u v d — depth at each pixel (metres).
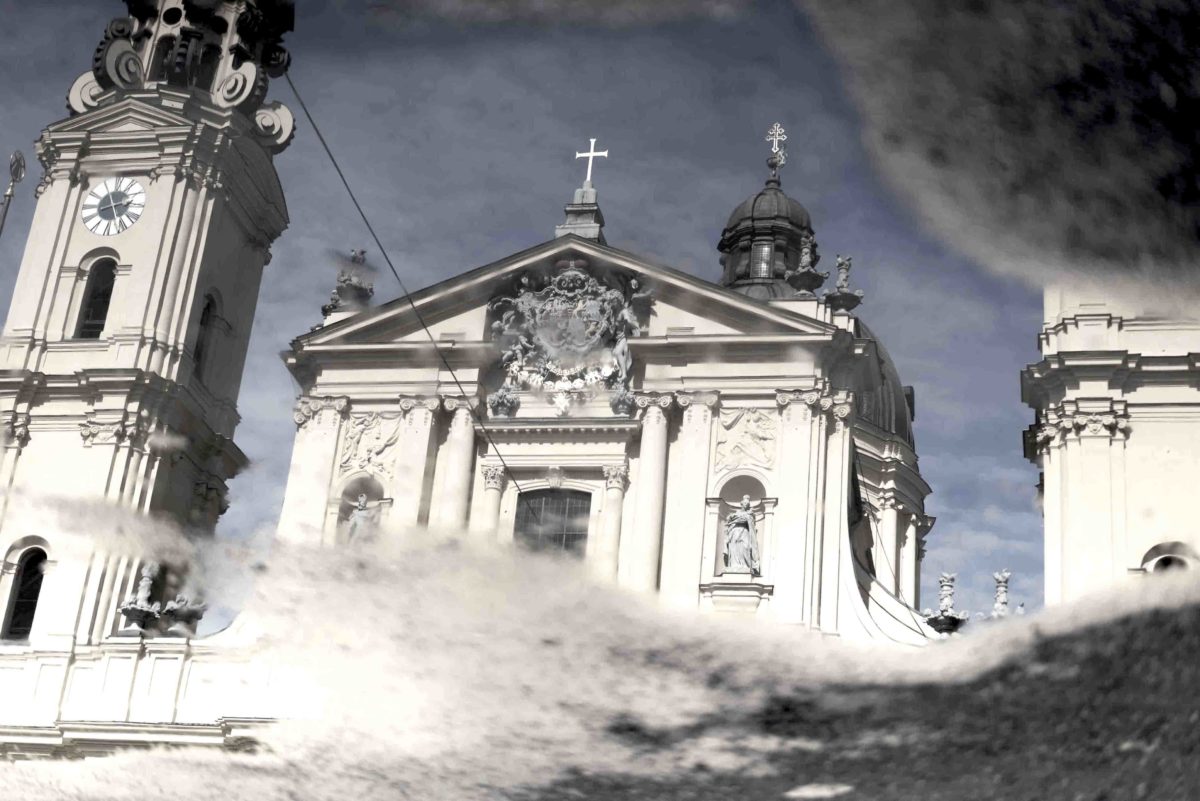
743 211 61.28
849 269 43.34
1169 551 36.72
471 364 42.72
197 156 47.72
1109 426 37.81
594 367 42.44
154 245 46.50
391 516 41.06
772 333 41.12
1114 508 37.09
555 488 41.31
